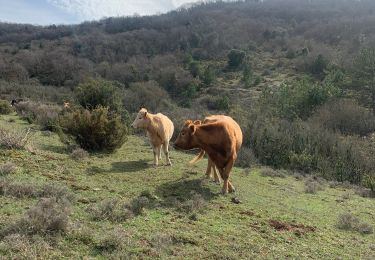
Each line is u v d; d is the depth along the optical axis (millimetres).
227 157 9266
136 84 42875
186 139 9172
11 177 7539
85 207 6594
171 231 6133
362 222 8492
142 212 6793
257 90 53438
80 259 4770
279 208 8922
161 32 96688
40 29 106875
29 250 4668
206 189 9539
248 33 100688
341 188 13734
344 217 8383
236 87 56312
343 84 40312
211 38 89625
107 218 6180
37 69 61875
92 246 5133
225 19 116750
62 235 5242
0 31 100062
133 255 5051
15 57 64625
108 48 80375
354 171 16438
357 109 29812
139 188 8641
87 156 11398
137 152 13797
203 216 7312
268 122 22109
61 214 5422
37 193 6738
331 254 6391
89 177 8961
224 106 39250
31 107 23312
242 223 7262
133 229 5938
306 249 6434
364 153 18266
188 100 45781
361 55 39562
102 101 17031
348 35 83312
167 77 59406
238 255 5688
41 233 5133
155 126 11508
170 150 16406
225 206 8305
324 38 88125
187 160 13586
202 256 5430
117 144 12930
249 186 11023
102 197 7379
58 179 8195
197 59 78438
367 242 7363
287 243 6582
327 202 10609
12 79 54844
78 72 60719
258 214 8047
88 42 84625
